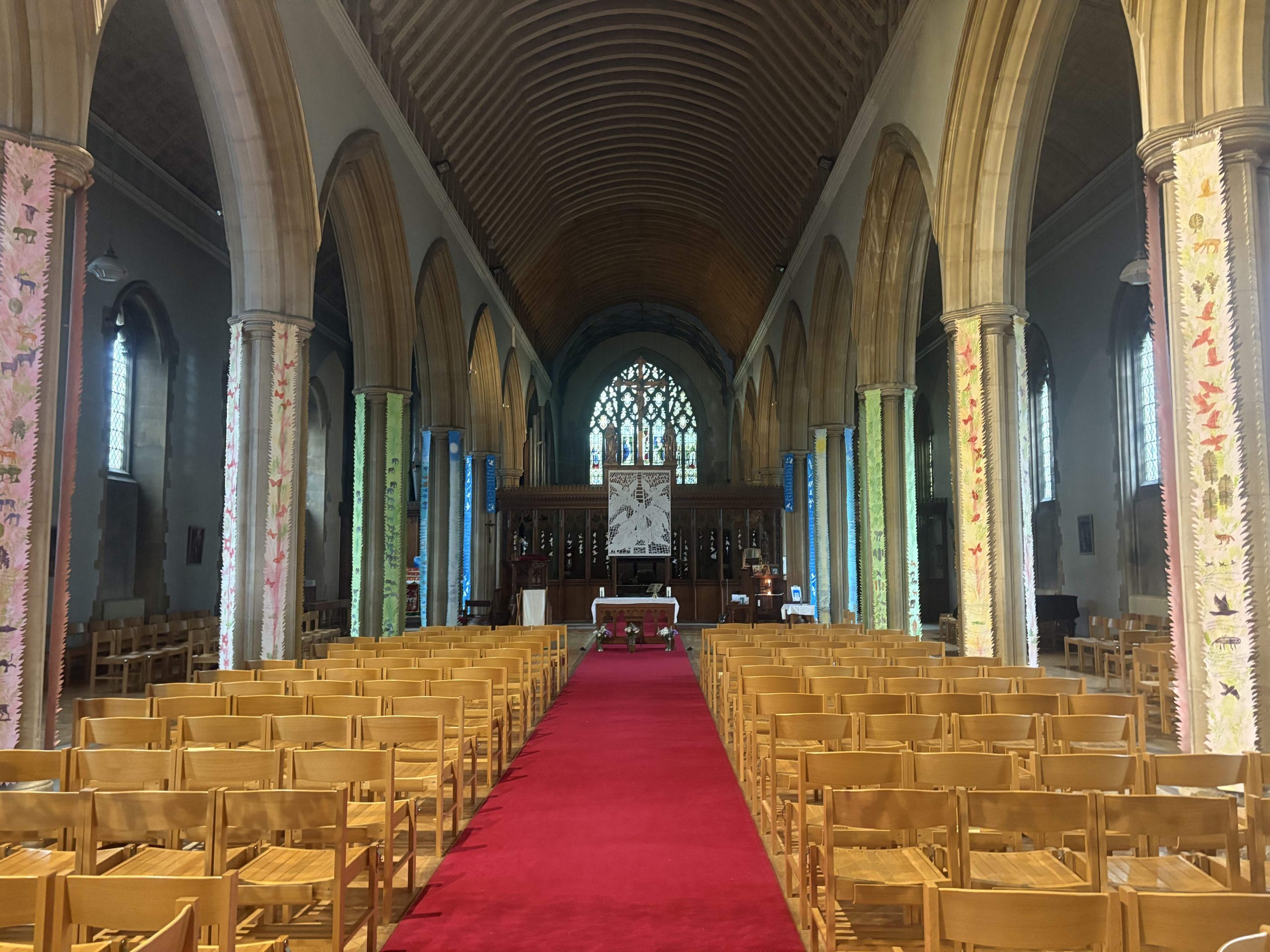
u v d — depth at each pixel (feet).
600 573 82.58
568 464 129.08
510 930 13.65
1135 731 18.11
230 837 14.32
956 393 34.09
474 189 61.57
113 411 50.57
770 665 25.22
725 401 127.13
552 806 20.76
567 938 13.39
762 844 17.85
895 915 13.62
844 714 17.75
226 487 32.65
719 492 81.46
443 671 24.36
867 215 45.50
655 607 60.34
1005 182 32.81
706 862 16.76
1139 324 52.80
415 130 47.96
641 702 36.96
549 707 35.70
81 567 46.09
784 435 72.28
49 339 19.57
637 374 127.13
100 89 43.37
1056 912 7.60
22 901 8.05
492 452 74.08
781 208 67.21
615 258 97.96
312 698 18.81
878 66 44.06
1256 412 18.69
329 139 36.65
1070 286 59.06
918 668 23.24
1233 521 18.76
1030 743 19.07
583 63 56.85
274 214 32.53
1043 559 64.59
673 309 118.52
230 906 7.99
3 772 13.23
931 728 15.62
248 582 32.04
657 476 73.87
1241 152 19.17
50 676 19.80
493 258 71.41
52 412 19.67
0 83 19.30
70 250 43.52
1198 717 19.12
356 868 12.37
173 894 7.95
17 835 13.78
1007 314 33.14
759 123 59.52
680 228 87.04
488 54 49.57
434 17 44.27
